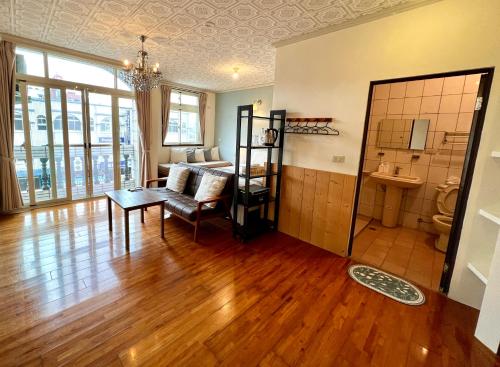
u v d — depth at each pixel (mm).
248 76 5242
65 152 4266
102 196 4781
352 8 2301
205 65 4449
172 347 1596
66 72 4133
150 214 4008
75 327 1714
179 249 2918
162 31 2988
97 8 2492
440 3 2051
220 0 2236
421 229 3809
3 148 3564
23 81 3705
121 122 5051
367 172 4129
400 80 2326
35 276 2264
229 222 3844
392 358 1582
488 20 1862
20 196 3812
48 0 2365
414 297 2195
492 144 1864
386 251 3084
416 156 3723
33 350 1525
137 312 1885
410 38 2229
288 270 2570
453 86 3336
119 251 2797
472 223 2008
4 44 3346
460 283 2113
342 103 2727
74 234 3160
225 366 1482
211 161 6953
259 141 3439
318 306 2043
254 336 1713
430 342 1717
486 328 1687
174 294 2115
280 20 2588
